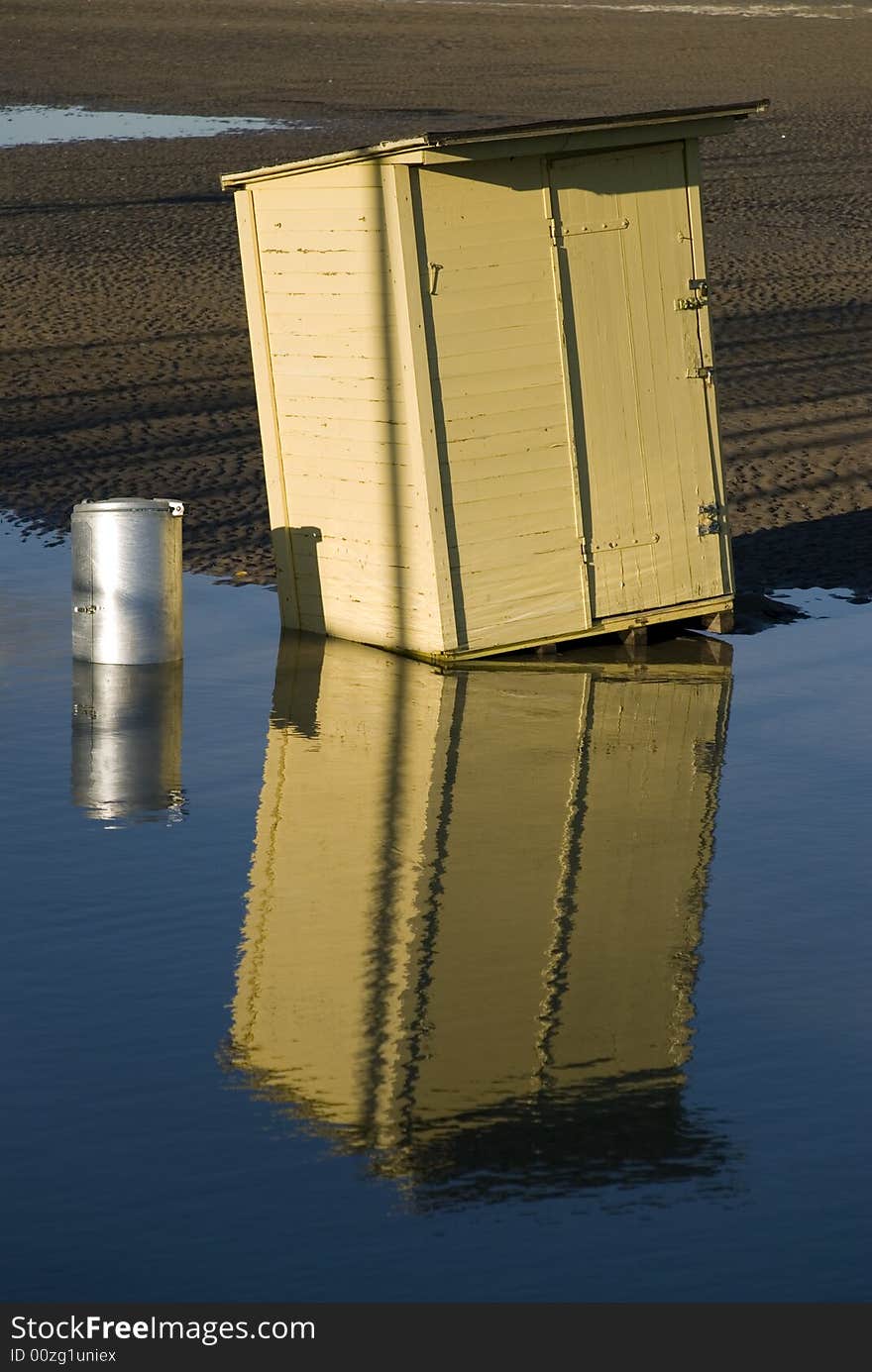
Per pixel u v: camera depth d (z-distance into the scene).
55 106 52.81
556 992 8.44
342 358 14.16
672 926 9.20
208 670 13.80
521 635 14.23
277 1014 8.18
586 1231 6.58
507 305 13.83
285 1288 6.28
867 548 17.12
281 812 10.69
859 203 37.03
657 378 14.47
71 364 24.92
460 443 13.80
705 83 55.38
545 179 13.84
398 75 58.25
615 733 12.30
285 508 14.98
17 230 34.28
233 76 58.88
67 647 14.25
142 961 8.70
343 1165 6.97
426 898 9.46
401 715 12.66
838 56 62.44
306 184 14.09
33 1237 6.51
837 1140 7.20
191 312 28.02
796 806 10.91
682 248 14.45
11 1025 8.04
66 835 10.27
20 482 19.31
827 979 8.65
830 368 24.64
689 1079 7.66
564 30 71.19
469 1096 7.49
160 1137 7.14
